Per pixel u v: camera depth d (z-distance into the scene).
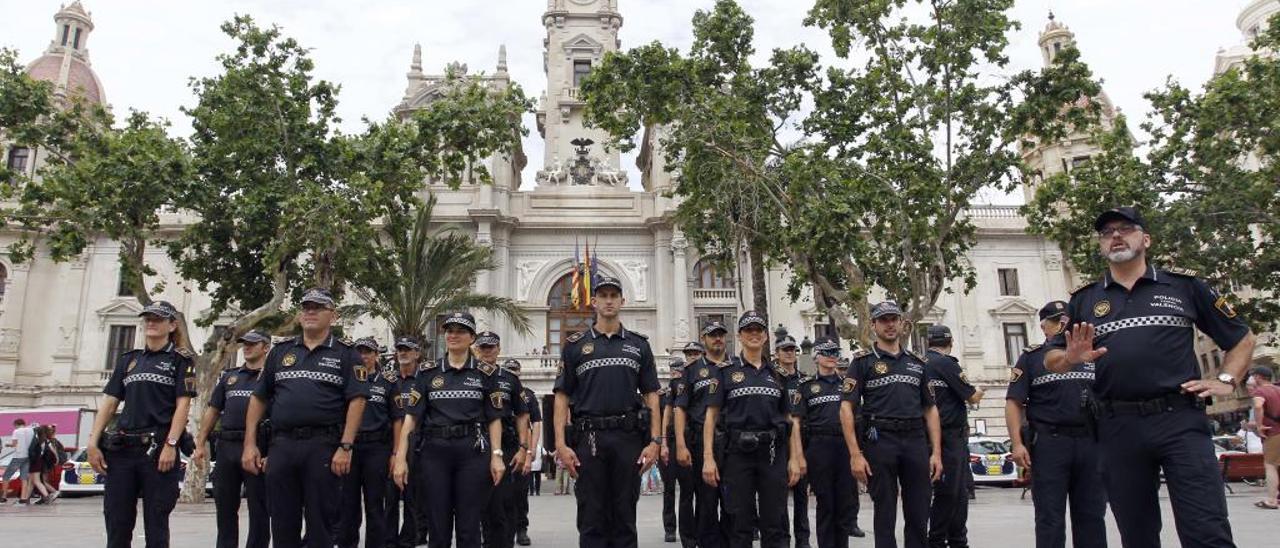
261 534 8.35
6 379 38.16
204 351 23.17
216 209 24.12
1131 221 5.40
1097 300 5.53
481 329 37.53
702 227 27.09
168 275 39.72
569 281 40.44
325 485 7.13
